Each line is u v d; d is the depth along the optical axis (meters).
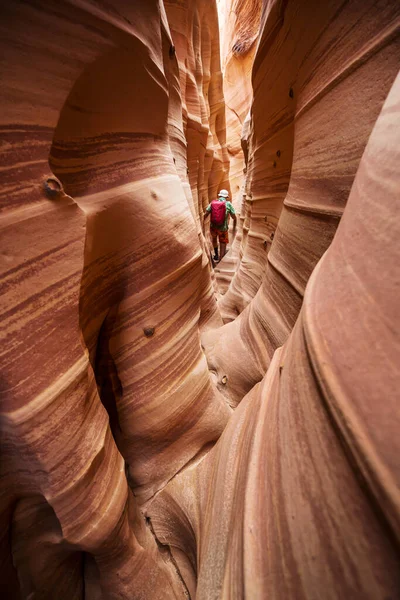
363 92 1.39
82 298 1.43
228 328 3.71
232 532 1.03
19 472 1.13
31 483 1.16
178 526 1.83
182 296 2.19
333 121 1.64
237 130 12.13
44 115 1.04
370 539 0.53
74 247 1.18
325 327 0.78
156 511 2.01
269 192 3.62
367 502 0.54
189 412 2.24
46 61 1.03
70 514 1.21
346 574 0.55
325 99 1.72
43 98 1.03
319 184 1.81
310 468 0.70
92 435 1.33
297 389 0.85
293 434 0.80
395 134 0.75
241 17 10.24
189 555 1.73
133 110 1.63
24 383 1.03
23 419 1.03
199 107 5.39
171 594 1.61
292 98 2.37
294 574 0.65
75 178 1.35
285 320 2.37
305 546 0.64
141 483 2.10
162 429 2.09
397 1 1.17
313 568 0.61
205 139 6.48
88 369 1.34
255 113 3.60
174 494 1.92
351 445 0.59
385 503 0.50
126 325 1.91
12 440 1.06
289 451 0.79
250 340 2.95
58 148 1.20
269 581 0.70
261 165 3.81
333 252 0.93
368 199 0.78
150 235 1.82
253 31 9.91
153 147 1.94
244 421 1.46
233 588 0.83
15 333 1.01
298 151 2.19
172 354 2.10
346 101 1.51
